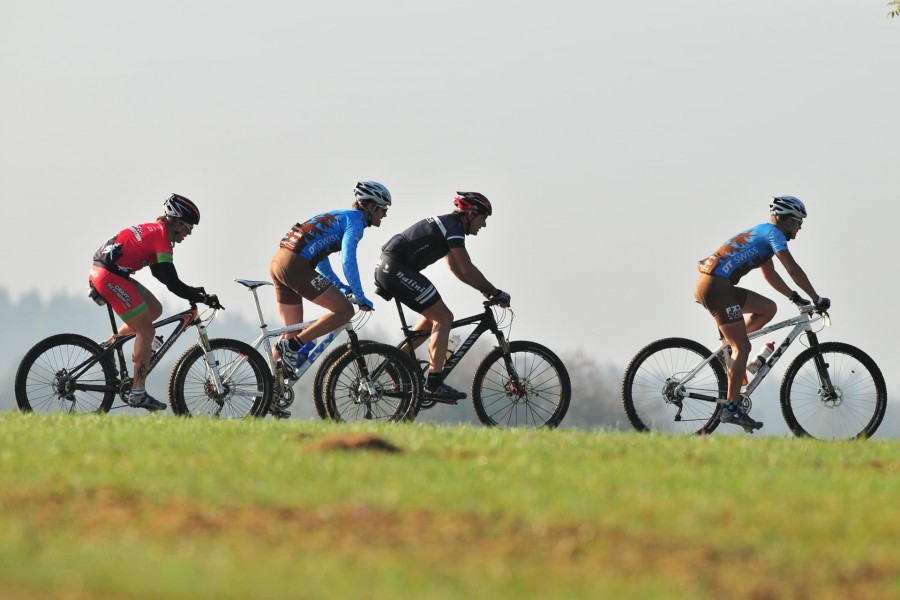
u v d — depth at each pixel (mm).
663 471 30938
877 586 22469
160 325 45406
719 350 47125
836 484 30281
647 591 21250
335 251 45438
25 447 32031
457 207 46281
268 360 45500
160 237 44906
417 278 45312
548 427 46156
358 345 44688
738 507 26844
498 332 46406
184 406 44375
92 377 45438
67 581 20016
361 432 35125
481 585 21141
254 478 28594
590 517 25500
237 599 19625
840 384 48219
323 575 21172
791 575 22750
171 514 25203
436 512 25656
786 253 46625
